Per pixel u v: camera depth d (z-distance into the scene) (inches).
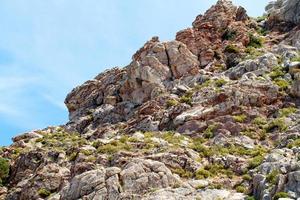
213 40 2888.8
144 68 2709.2
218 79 2486.5
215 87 2384.4
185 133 2143.2
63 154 2159.2
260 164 1704.0
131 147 1977.1
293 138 1866.4
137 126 2361.0
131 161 1724.9
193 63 2694.4
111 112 2748.5
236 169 1771.7
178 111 2287.2
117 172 1675.7
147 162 1700.3
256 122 2117.4
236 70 2516.0
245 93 2240.4
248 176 1657.2
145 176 1647.4
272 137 2001.7
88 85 3122.5
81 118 2847.0
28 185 1980.8
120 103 2753.4
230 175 1747.0
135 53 2933.1
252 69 2475.4
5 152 2544.3
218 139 2017.7
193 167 1777.8
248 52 2736.2
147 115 2401.6
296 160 1593.3
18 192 2053.4
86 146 2089.1
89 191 1649.9
